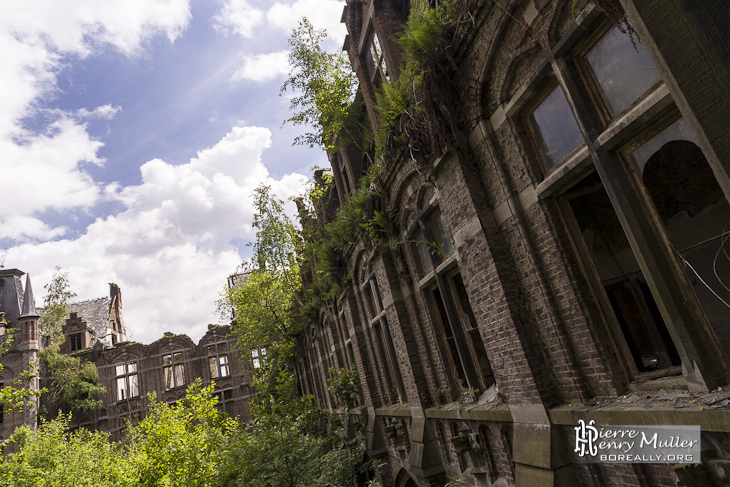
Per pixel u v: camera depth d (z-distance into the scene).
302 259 17.23
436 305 7.54
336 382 12.84
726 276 3.63
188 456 10.29
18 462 13.83
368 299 11.17
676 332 3.11
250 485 8.69
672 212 3.62
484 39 4.64
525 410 4.59
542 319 4.48
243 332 26.53
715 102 1.92
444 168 5.69
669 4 2.07
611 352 3.87
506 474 5.32
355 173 11.91
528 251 4.52
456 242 5.71
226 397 36.44
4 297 37.12
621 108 3.40
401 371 8.77
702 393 2.97
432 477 7.34
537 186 4.31
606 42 3.49
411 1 7.84
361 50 9.80
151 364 36.72
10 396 9.46
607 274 4.35
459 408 6.19
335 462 9.84
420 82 5.35
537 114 4.42
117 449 18.67
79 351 36.25
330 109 10.32
